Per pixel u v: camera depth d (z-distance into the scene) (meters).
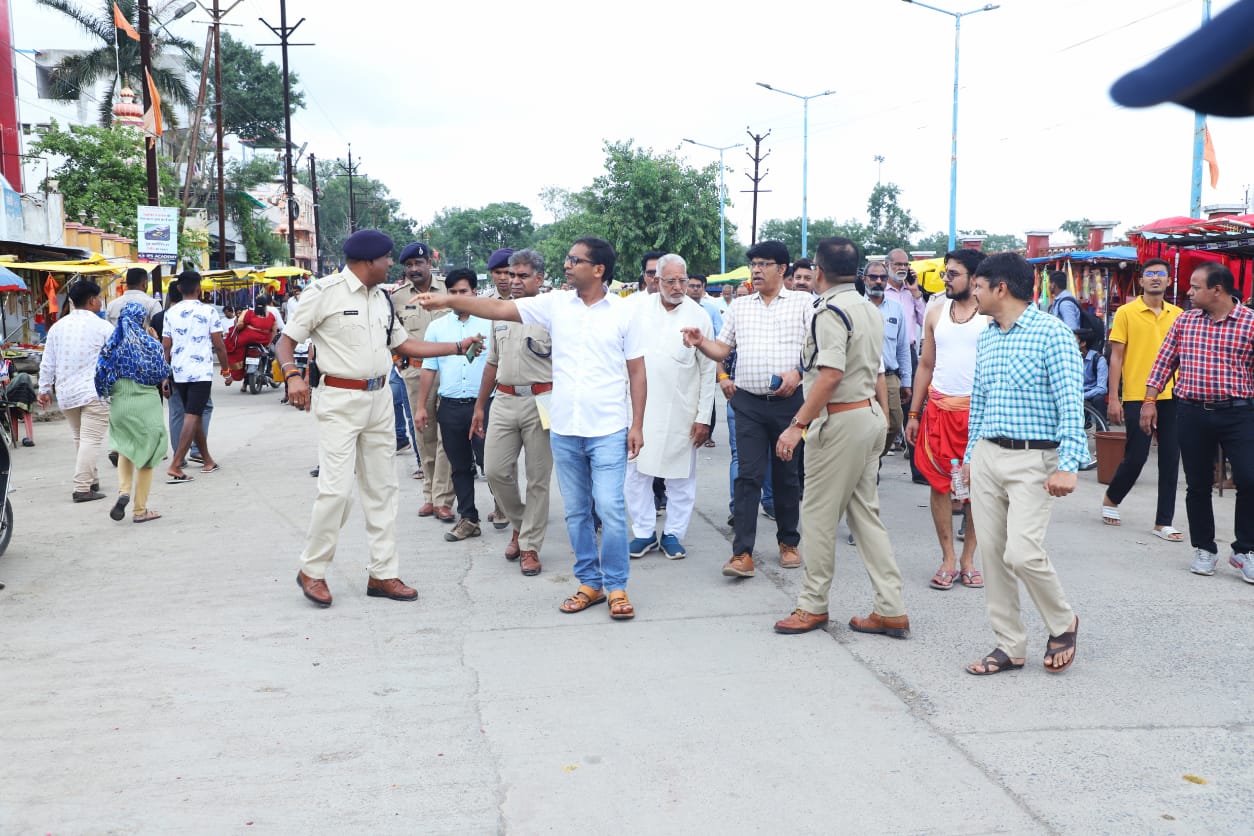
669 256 6.48
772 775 3.52
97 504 8.48
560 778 3.52
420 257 8.09
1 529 6.59
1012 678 4.43
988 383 4.54
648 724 3.97
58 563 6.56
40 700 4.25
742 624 5.25
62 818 3.26
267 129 60.09
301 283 33.41
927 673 4.50
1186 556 6.48
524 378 6.21
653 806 3.32
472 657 4.76
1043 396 4.34
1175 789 3.37
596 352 5.34
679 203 44.09
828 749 3.72
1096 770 3.52
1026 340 4.35
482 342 6.14
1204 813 3.21
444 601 5.70
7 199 20.03
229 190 47.44
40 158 28.25
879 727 3.91
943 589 5.86
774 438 6.11
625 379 5.45
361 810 3.31
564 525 7.66
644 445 6.54
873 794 3.37
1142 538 6.97
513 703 4.20
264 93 58.50
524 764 3.63
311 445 11.75
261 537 7.25
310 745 3.81
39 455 11.32
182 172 45.62
